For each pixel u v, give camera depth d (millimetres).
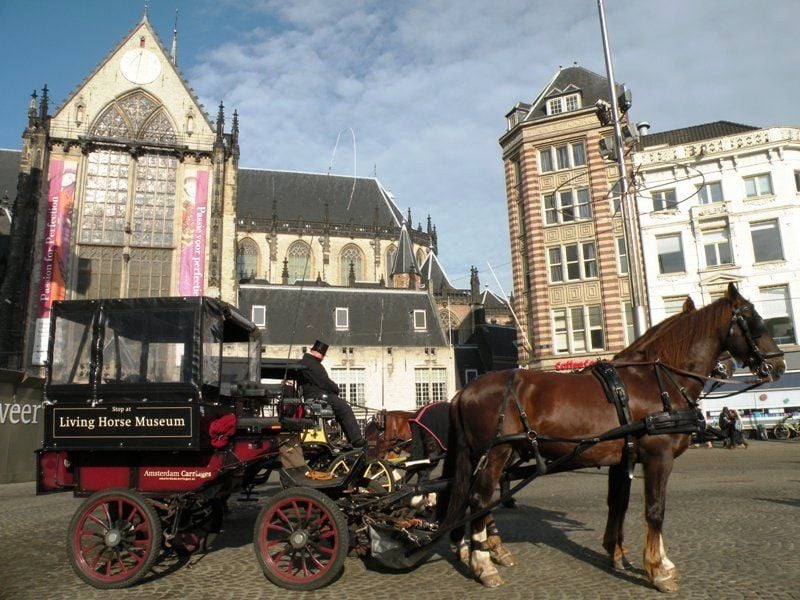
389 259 75938
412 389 47688
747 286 34656
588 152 36406
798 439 32375
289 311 49688
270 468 10250
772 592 5949
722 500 12164
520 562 7543
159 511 8008
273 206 72438
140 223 46906
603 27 18906
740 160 35719
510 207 39812
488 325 66875
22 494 18156
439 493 7602
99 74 48438
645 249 36594
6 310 41406
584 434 6621
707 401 34844
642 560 7312
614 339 34438
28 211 43438
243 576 7316
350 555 8273
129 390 7586
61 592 6691
